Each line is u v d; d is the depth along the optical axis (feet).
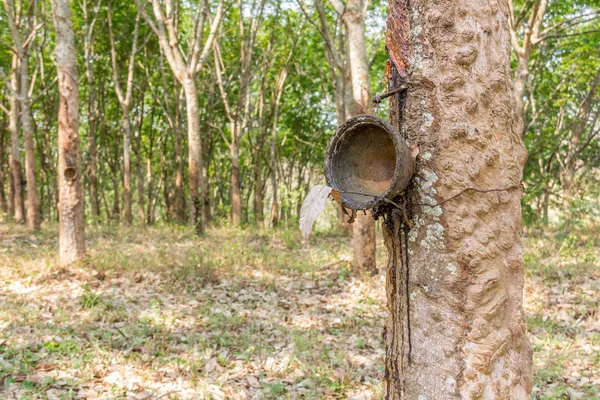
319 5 33.12
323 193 6.82
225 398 13.83
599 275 25.29
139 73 73.36
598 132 64.59
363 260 27.84
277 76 71.87
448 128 7.05
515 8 44.83
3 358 15.60
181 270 27.55
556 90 61.57
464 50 7.03
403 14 7.30
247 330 19.30
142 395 13.37
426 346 7.15
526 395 7.29
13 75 53.52
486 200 7.04
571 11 45.91
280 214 88.38
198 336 18.56
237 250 33.78
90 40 60.75
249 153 90.94
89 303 21.52
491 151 7.07
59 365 15.26
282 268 30.32
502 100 7.20
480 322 6.91
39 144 76.74
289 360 16.40
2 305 20.99
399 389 7.41
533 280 24.84
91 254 29.94
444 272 7.04
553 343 17.33
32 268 27.09
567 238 32.30
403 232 7.35
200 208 46.60
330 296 24.81
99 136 84.23
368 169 7.27
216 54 60.85
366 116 6.91
